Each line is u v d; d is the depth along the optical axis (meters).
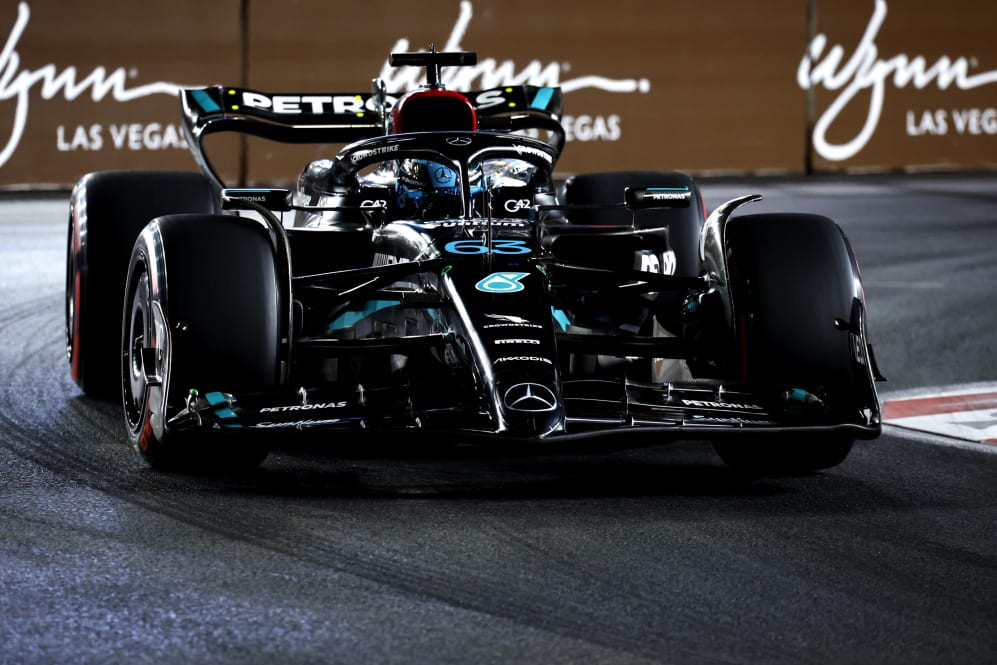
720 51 74.06
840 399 19.30
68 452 20.84
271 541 16.52
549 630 13.83
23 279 38.84
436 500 18.41
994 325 33.47
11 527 16.97
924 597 15.00
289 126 26.88
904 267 42.69
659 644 13.53
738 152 74.94
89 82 65.81
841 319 19.45
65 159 65.81
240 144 67.56
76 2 65.38
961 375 28.02
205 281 18.73
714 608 14.52
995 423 24.05
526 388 17.39
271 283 19.02
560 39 71.44
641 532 17.11
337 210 21.33
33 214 55.66
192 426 17.86
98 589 14.82
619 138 73.06
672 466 20.70
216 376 18.55
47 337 30.64
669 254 23.95
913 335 32.28
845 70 76.38
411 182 22.31
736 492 19.19
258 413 17.84
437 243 20.03
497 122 27.58
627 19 72.44
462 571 15.52
